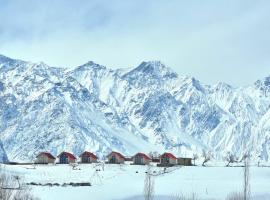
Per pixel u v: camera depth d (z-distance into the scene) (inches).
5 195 5703.7
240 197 7647.6
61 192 7628.0
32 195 6451.8
